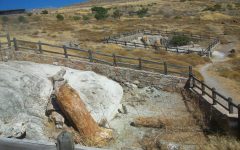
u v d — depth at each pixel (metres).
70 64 24.88
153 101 21.39
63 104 16.31
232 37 59.50
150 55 36.88
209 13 95.44
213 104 18.02
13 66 21.19
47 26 60.75
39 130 15.60
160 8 124.06
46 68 21.94
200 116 18.19
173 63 32.69
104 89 20.25
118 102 20.20
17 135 14.29
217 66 33.62
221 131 16.00
